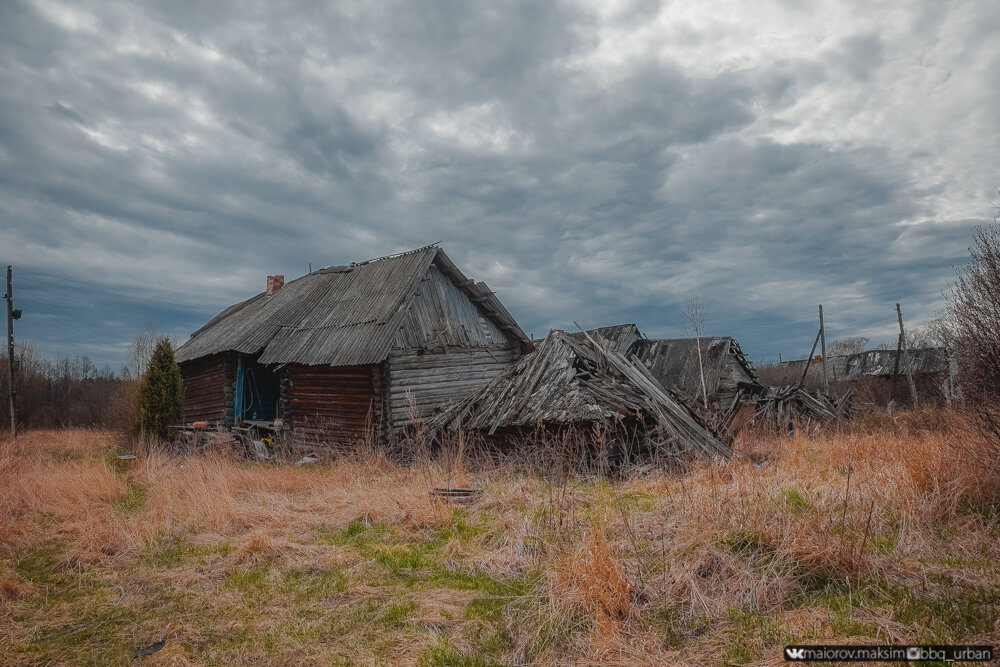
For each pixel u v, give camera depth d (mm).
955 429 7938
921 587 4508
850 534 5336
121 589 6051
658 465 10305
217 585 6004
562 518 6902
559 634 4406
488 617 4941
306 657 4449
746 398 20469
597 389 11617
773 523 5512
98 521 8203
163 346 20453
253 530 7613
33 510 9117
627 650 4020
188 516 8508
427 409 16922
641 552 5609
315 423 17797
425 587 5707
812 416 20078
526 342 19578
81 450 18750
